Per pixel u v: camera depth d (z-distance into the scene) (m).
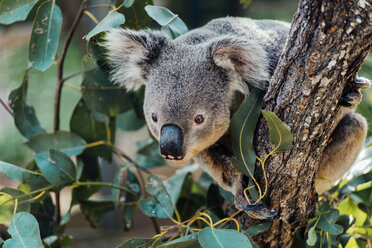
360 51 3.22
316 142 3.59
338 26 3.13
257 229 3.85
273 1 16.22
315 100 3.39
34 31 4.38
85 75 5.20
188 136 3.98
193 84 3.98
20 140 11.30
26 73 5.12
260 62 3.97
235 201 4.05
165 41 4.30
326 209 3.96
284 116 3.52
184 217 5.89
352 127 4.54
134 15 4.59
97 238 8.52
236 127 3.81
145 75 4.41
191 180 5.82
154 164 6.11
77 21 5.00
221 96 4.13
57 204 5.43
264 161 3.60
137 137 12.02
